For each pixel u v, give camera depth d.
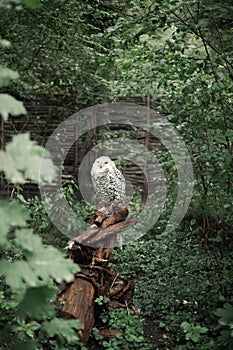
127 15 4.27
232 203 4.20
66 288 4.01
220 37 4.08
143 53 4.40
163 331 4.23
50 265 1.61
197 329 3.51
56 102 8.02
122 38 4.27
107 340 3.95
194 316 4.25
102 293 4.23
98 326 4.22
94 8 6.03
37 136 8.24
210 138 4.25
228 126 4.30
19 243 1.65
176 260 5.21
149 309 4.60
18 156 1.50
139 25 4.04
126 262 6.07
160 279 5.25
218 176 4.09
